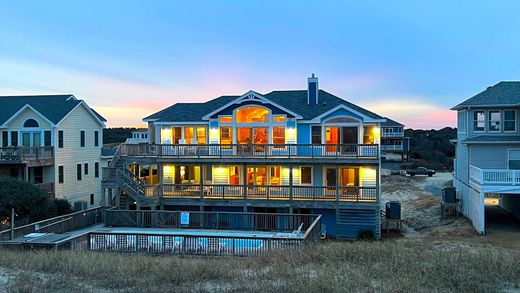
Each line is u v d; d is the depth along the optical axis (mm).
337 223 27000
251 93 29219
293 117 28844
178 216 25375
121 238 18859
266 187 27547
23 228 21047
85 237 19359
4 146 33938
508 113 29094
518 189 24578
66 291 10516
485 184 24891
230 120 29734
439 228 27625
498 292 10406
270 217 24250
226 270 12703
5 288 10688
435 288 10469
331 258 13844
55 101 36250
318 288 10352
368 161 26688
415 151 90125
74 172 35875
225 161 28438
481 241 22641
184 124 30797
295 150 28078
